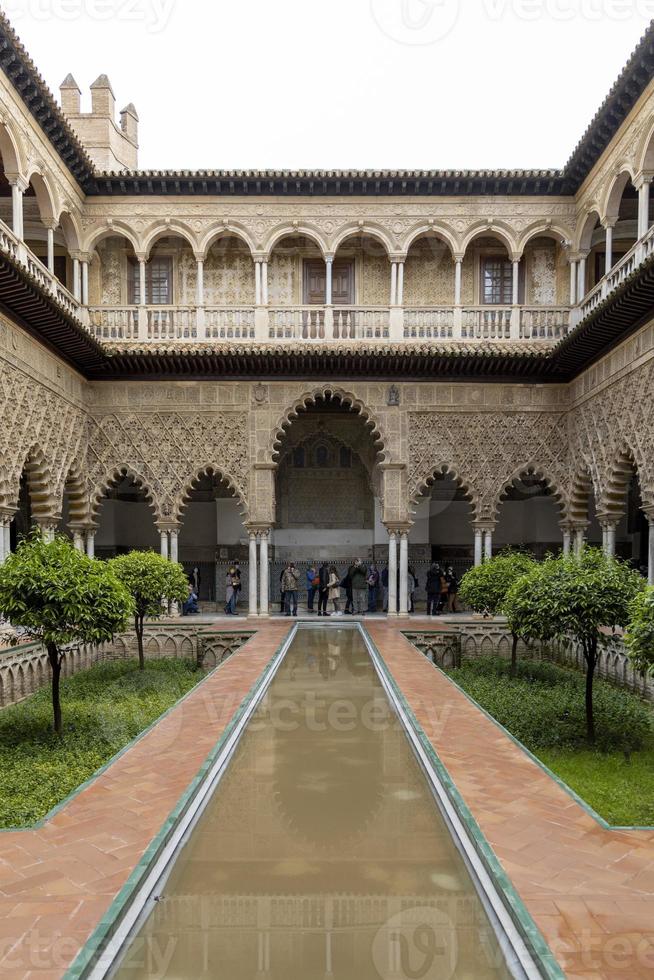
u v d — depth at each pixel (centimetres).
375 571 1597
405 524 1417
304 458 1806
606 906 279
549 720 762
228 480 1424
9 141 1047
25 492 1702
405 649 973
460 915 280
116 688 947
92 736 706
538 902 282
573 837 344
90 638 714
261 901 292
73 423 1351
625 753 671
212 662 1186
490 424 1433
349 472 1809
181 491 1422
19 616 683
